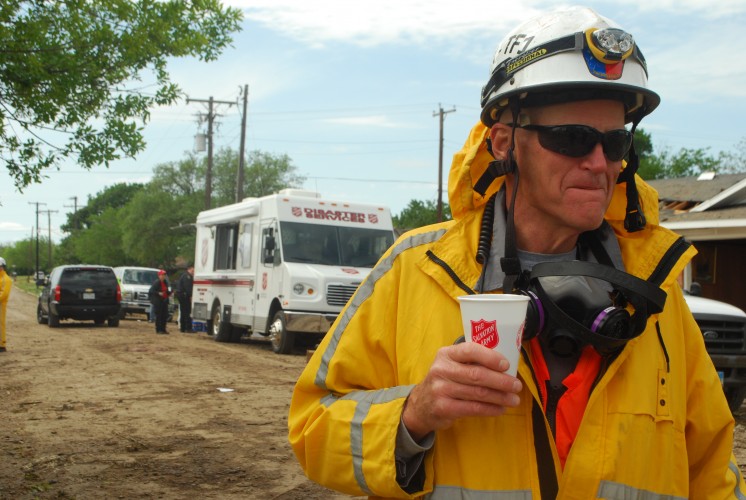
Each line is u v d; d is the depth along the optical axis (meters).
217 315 18.72
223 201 54.38
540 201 1.73
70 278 23.69
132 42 6.39
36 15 6.30
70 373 11.91
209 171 40.44
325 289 14.62
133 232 58.09
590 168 1.67
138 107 6.77
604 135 1.67
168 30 6.62
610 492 1.58
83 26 6.38
